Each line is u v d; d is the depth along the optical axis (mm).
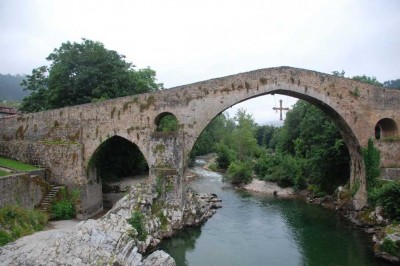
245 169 54094
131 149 41688
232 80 31438
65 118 32906
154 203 28266
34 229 22875
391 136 34469
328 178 40875
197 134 31219
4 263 16781
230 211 35969
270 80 31672
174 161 29953
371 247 25688
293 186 47969
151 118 31406
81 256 17734
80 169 30969
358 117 32781
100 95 38094
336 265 22688
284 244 26359
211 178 59812
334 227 30453
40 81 44375
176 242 26438
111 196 37406
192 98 31234
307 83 32062
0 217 21031
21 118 34625
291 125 62156
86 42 40906
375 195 28328
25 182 25516
